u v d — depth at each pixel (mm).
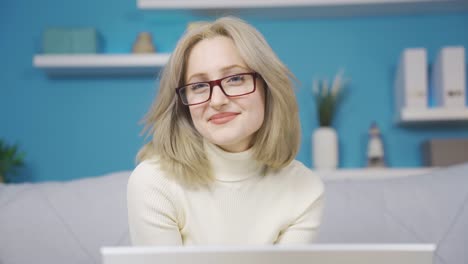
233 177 1039
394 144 2473
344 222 1394
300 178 1125
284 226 1088
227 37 953
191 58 942
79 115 2537
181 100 998
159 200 997
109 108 2541
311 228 1097
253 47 935
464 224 1383
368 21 2521
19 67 2541
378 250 554
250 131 945
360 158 2480
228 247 547
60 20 2557
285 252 547
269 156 1029
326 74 2518
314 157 2350
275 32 2539
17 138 2521
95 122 2539
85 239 1350
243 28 953
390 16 2514
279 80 970
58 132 2529
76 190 1450
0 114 2523
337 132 2496
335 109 2494
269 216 1068
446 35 2480
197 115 938
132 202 1007
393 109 2488
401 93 2307
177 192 1016
